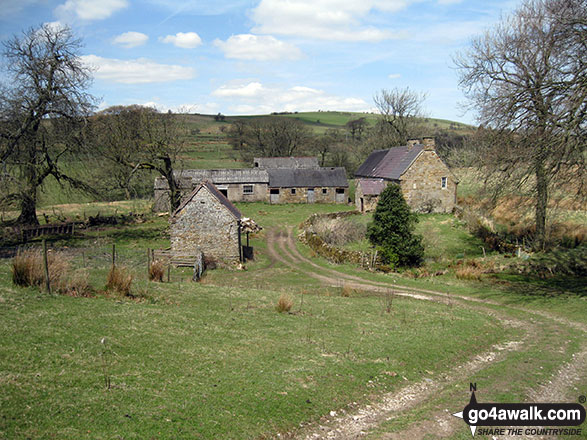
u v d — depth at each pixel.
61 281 14.44
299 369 10.52
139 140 42.94
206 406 8.23
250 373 9.97
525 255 29.77
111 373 8.89
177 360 10.07
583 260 27.19
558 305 20.67
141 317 12.67
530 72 26.73
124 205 58.47
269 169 69.56
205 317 13.88
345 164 92.06
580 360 13.14
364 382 10.46
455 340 14.34
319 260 33.97
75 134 36.97
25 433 6.44
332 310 17.23
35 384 7.89
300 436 8.03
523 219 36.81
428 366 12.09
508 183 23.94
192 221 31.22
